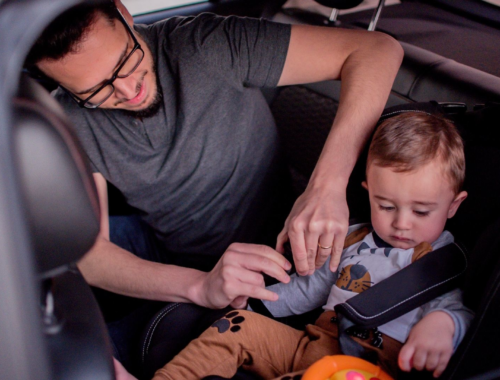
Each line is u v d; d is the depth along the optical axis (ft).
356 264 3.49
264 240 4.79
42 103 1.45
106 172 4.28
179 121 4.09
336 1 5.33
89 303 1.89
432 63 4.56
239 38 3.98
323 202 3.04
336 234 2.97
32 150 1.39
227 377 3.04
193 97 4.03
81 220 1.52
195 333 3.53
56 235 1.51
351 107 3.56
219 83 4.08
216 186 4.42
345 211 3.03
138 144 4.13
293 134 5.45
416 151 3.08
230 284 3.35
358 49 3.95
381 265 3.37
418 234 3.25
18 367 1.42
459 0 6.89
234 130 4.32
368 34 4.08
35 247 1.49
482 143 3.24
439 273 3.03
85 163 1.56
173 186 4.35
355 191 3.83
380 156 3.22
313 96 5.16
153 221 4.64
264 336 3.24
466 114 3.45
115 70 3.33
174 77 4.05
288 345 3.29
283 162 5.00
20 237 1.33
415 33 6.18
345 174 3.22
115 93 3.53
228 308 3.57
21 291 1.36
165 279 3.84
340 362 2.65
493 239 2.74
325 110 5.09
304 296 3.77
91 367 1.71
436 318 2.79
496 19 6.45
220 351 3.12
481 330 2.42
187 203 4.44
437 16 6.78
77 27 3.06
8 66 1.27
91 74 3.26
